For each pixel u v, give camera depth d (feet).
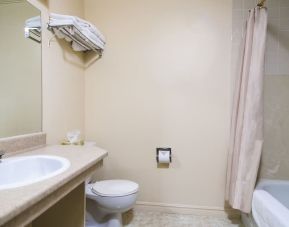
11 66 4.47
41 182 2.73
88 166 3.72
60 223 4.62
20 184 2.65
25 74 4.84
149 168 7.47
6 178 3.59
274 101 6.91
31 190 2.47
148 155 7.47
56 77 5.97
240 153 5.77
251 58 5.84
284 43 6.83
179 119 7.29
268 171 6.96
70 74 6.71
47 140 5.59
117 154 7.60
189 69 7.21
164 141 7.38
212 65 7.11
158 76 7.35
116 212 5.98
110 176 7.64
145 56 7.39
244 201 5.65
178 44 7.24
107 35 7.54
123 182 6.43
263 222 4.90
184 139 7.29
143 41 7.39
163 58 7.31
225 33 7.04
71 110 6.79
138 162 7.52
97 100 7.65
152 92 7.39
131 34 7.44
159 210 7.45
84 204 4.48
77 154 4.42
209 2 7.09
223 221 6.89
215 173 7.19
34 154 4.35
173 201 7.41
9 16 4.43
